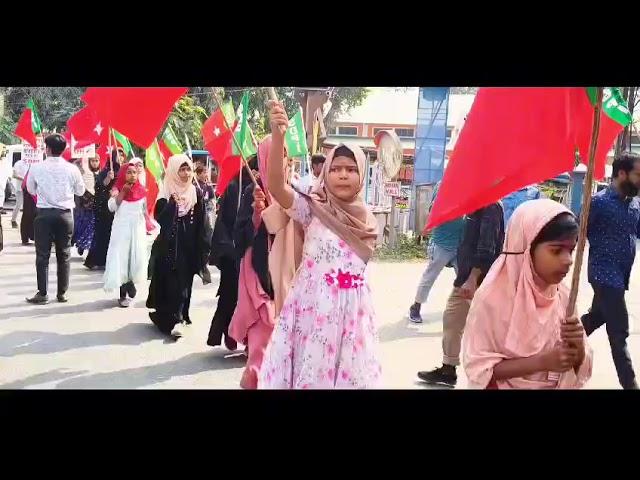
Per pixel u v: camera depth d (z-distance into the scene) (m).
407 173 16.86
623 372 4.18
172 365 5.05
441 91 11.82
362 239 3.15
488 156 2.42
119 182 6.74
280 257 3.91
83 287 7.88
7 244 11.60
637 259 11.30
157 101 3.66
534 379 2.47
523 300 2.44
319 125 11.28
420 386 4.57
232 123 6.77
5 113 21.59
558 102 2.38
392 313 6.94
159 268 5.73
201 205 5.82
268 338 4.38
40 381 4.62
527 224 2.43
